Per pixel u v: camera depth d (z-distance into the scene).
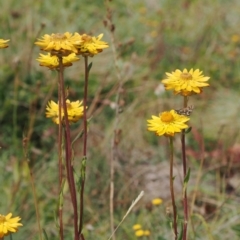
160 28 9.95
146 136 7.91
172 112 3.30
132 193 6.72
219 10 10.92
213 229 5.80
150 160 7.52
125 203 6.39
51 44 3.01
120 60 8.88
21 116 7.79
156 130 3.22
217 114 8.36
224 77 9.48
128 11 11.21
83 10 11.04
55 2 10.93
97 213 6.18
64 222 6.09
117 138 5.22
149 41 9.95
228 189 6.93
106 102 7.07
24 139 4.04
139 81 8.80
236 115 8.20
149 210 6.13
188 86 3.23
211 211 6.43
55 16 10.61
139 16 10.99
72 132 7.46
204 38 10.25
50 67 3.24
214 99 8.87
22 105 7.88
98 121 8.06
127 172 7.01
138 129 7.96
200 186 6.71
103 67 8.93
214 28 10.51
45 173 6.84
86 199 6.35
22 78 8.15
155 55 9.62
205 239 5.64
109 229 6.01
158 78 9.33
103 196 6.51
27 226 6.01
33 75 8.23
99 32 10.17
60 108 3.35
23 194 6.37
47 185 6.73
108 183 6.70
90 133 7.61
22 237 5.86
